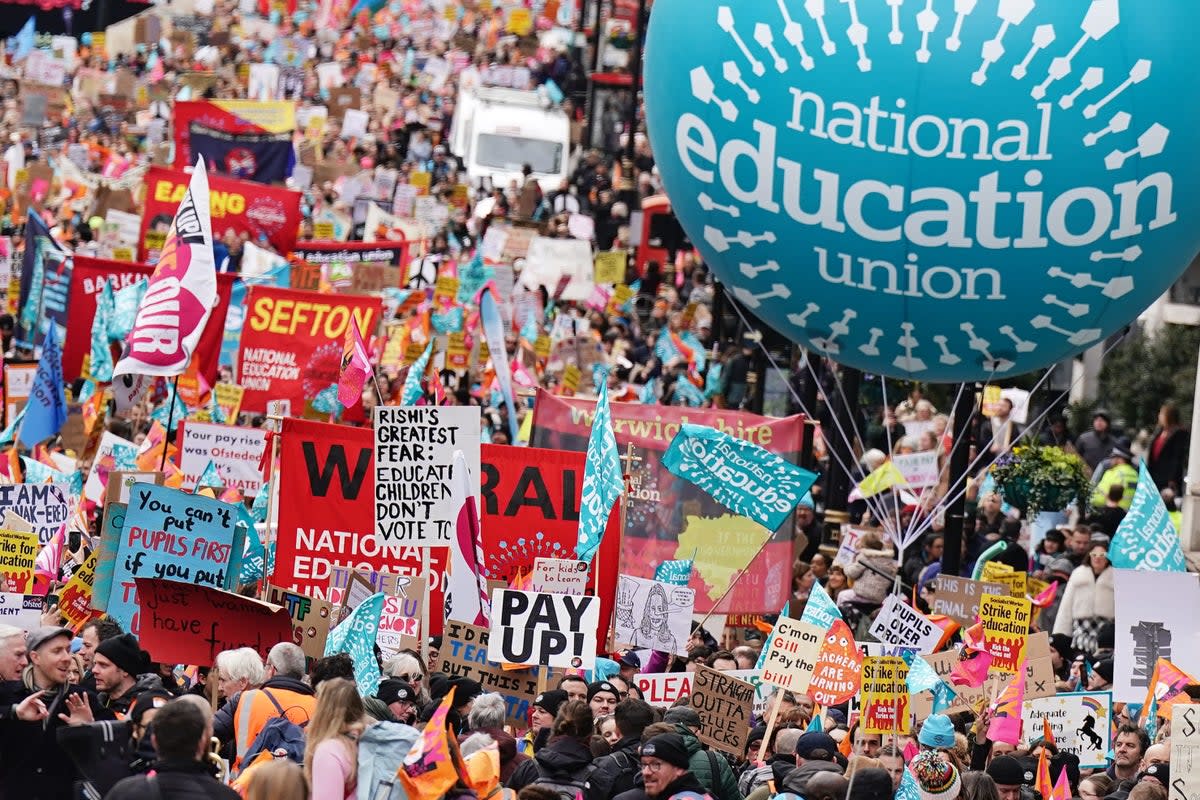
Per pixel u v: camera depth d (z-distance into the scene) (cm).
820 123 3588
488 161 12056
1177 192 3584
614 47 13312
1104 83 3472
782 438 4538
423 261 7462
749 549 4381
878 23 3519
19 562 3412
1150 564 4003
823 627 3253
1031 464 5422
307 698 2580
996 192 3534
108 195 9119
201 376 5534
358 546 3784
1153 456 6019
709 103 3725
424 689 2945
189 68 15438
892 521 5478
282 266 6619
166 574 3331
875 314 3797
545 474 3991
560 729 2723
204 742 2033
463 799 2177
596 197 11169
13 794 2292
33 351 6644
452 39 16950
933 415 6334
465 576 3462
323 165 10838
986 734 3306
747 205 3747
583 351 7294
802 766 2564
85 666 2961
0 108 13925
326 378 5497
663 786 2475
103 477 4422
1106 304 3725
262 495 4016
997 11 3456
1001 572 4172
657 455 4450
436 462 3359
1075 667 4122
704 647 3988
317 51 16450
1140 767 3186
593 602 3153
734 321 8188
